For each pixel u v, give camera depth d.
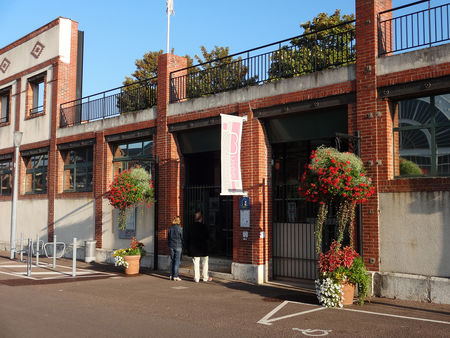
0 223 22.73
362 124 9.95
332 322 7.38
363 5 10.18
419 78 9.20
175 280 12.16
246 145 12.16
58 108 19.55
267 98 11.78
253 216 11.88
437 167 9.23
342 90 10.38
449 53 8.86
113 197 13.72
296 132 11.62
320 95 10.74
